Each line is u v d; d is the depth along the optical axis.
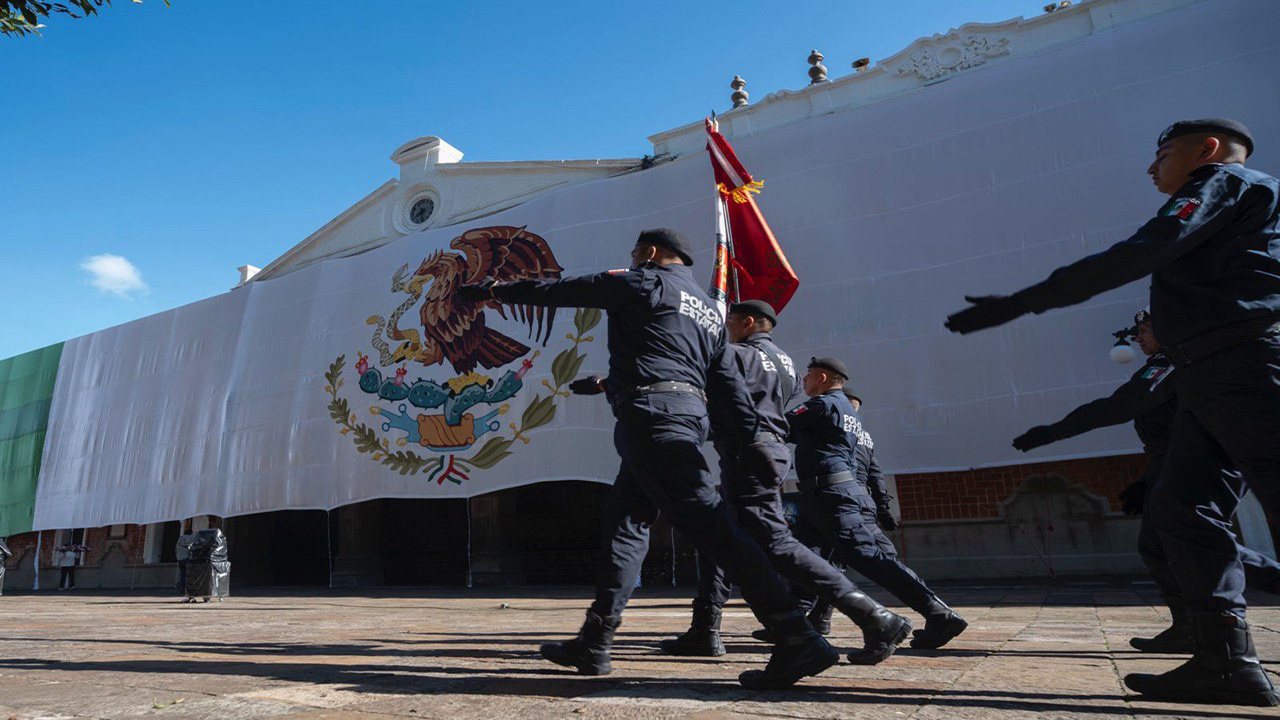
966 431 9.59
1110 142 9.70
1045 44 11.31
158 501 17.02
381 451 14.10
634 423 2.26
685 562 12.77
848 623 4.68
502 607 8.13
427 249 14.91
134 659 3.26
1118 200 9.50
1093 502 10.69
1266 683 1.85
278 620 6.26
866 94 12.57
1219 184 1.77
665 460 2.21
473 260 14.12
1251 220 1.79
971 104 10.64
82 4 4.52
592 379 2.86
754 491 2.49
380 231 18.14
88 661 3.20
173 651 3.62
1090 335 9.17
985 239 10.12
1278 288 1.75
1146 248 1.66
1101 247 9.46
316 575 20.17
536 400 12.69
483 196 16.72
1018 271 9.84
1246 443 1.76
